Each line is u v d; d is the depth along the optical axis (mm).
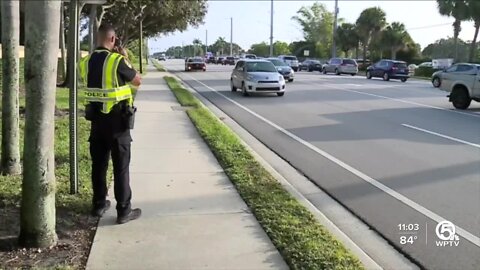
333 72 48938
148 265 4242
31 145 4309
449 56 67875
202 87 26172
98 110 5078
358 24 71688
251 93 22219
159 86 24359
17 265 4141
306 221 5309
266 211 5582
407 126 12766
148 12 40531
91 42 24359
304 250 4512
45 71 4180
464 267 4602
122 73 5078
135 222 5238
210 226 5168
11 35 6629
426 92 24594
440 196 6688
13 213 5301
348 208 6223
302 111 15789
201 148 9156
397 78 38594
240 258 4410
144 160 8102
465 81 17219
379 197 6652
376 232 5449
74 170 6012
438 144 10289
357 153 9336
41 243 4457
